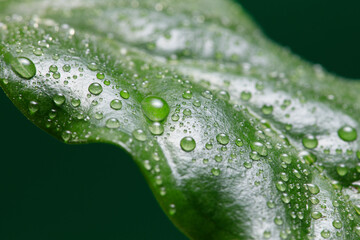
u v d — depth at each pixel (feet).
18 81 0.50
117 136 0.49
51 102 0.50
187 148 0.50
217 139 0.50
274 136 0.53
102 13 0.61
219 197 0.49
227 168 0.50
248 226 0.49
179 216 0.49
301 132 0.55
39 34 0.54
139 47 0.60
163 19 0.62
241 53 0.62
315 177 0.52
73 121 0.50
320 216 0.51
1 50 0.51
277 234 0.49
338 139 0.55
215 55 0.61
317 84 0.61
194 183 0.49
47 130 0.50
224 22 0.64
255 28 0.68
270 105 0.56
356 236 0.51
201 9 0.65
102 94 0.51
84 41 0.55
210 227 0.49
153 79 0.53
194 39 0.61
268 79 0.58
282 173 0.51
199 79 0.57
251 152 0.51
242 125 0.52
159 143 0.50
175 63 0.59
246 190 0.50
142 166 0.49
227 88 0.56
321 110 0.56
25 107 0.50
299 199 0.51
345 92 0.61
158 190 0.49
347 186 0.54
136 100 0.51
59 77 0.51
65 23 0.60
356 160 0.54
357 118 0.56
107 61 0.53
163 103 0.51
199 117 0.51
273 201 0.50
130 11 0.61
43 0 0.61
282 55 0.64
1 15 0.59
